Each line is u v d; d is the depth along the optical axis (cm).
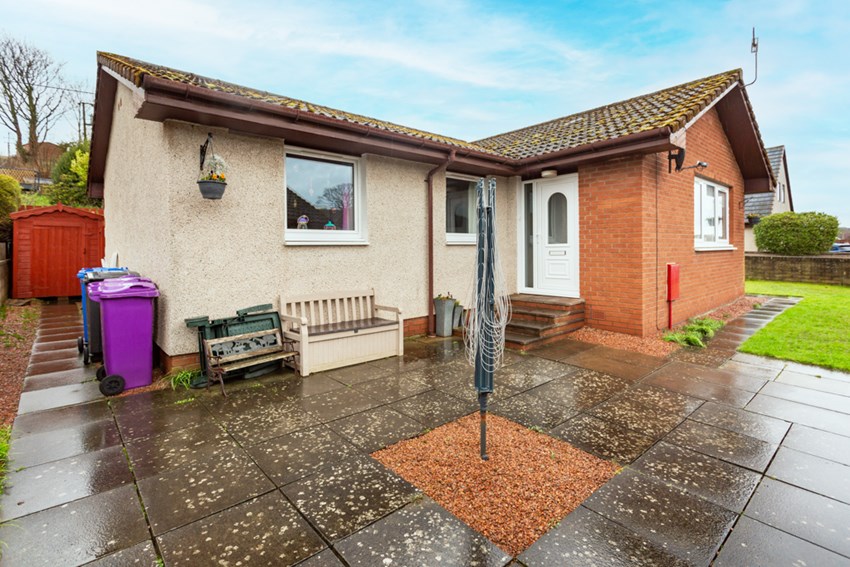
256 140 557
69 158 2189
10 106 2683
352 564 211
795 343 646
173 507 258
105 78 723
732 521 243
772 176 1098
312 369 534
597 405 424
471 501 265
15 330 811
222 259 532
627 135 640
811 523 241
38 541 229
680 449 331
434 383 495
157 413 407
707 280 935
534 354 618
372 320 636
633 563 210
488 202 316
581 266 778
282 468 304
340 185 669
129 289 472
